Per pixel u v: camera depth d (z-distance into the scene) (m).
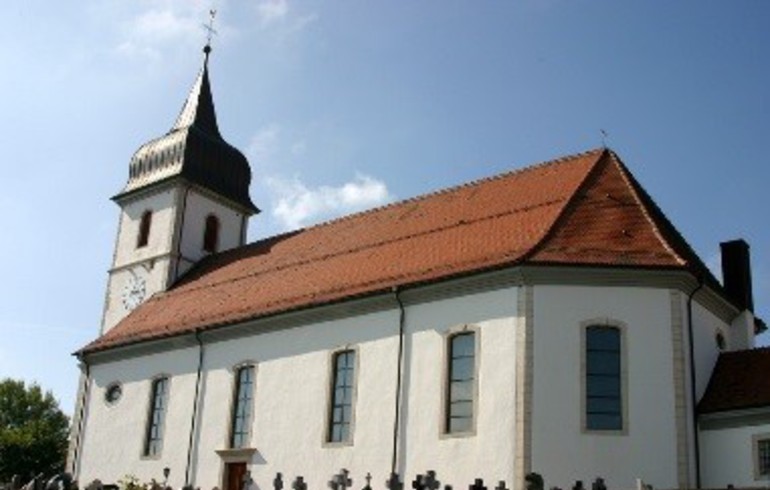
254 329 34.66
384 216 39.12
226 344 35.66
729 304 29.80
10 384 79.56
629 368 26.25
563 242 28.20
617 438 25.62
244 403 34.28
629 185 31.48
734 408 25.78
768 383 26.17
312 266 36.97
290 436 31.97
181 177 46.16
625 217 29.56
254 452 32.91
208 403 35.38
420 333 29.31
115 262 47.47
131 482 31.78
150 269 45.53
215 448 34.38
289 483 31.38
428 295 29.45
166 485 32.12
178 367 37.25
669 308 26.73
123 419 38.78
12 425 78.25
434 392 28.30
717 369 27.95
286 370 33.00
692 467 25.47
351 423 30.16
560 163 35.19
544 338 26.62
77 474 39.69
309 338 32.62
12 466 63.59
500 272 27.62
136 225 47.31
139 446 37.44
